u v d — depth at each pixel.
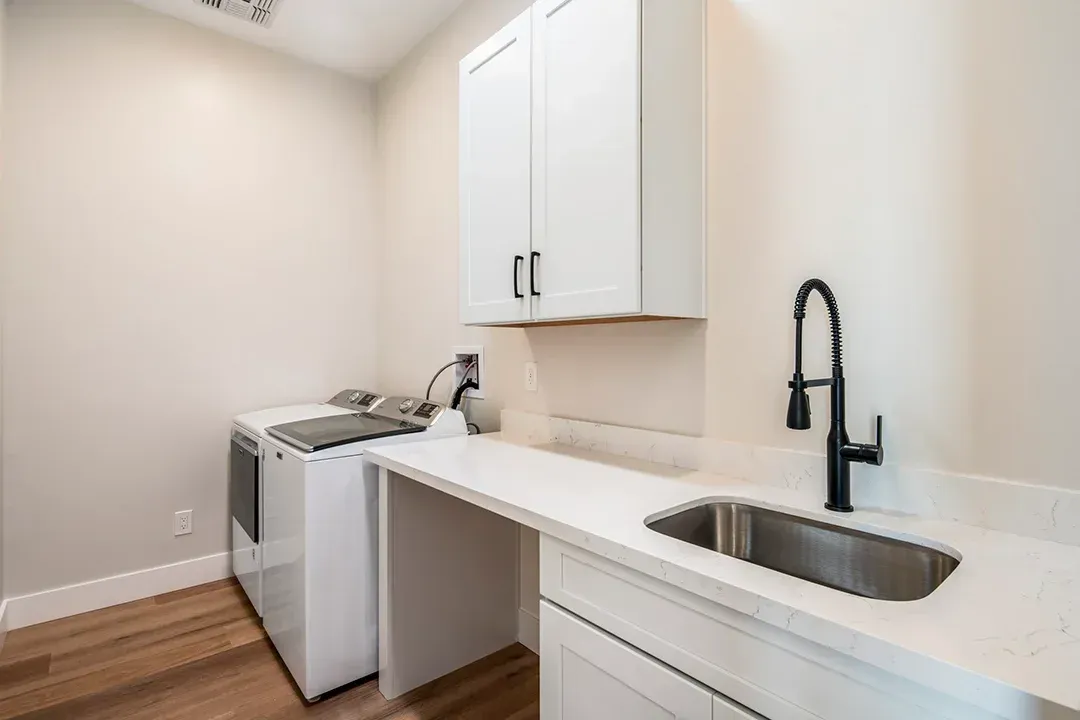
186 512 2.51
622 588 0.95
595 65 1.37
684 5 1.42
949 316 1.06
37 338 2.17
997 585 0.77
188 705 1.68
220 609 2.30
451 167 2.44
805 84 1.28
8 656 1.93
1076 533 0.92
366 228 3.07
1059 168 0.94
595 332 1.81
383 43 2.67
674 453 1.55
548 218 1.50
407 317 2.79
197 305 2.54
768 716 0.74
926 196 1.09
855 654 0.64
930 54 1.08
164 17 2.44
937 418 1.08
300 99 2.83
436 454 1.71
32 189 2.15
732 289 1.43
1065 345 0.94
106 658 1.93
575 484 1.34
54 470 2.21
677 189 1.39
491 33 2.20
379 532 1.77
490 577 2.01
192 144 2.52
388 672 1.74
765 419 1.36
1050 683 0.53
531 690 1.80
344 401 2.65
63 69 2.21
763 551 1.20
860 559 1.05
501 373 2.20
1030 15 0.96
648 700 0.90
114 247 2.33
